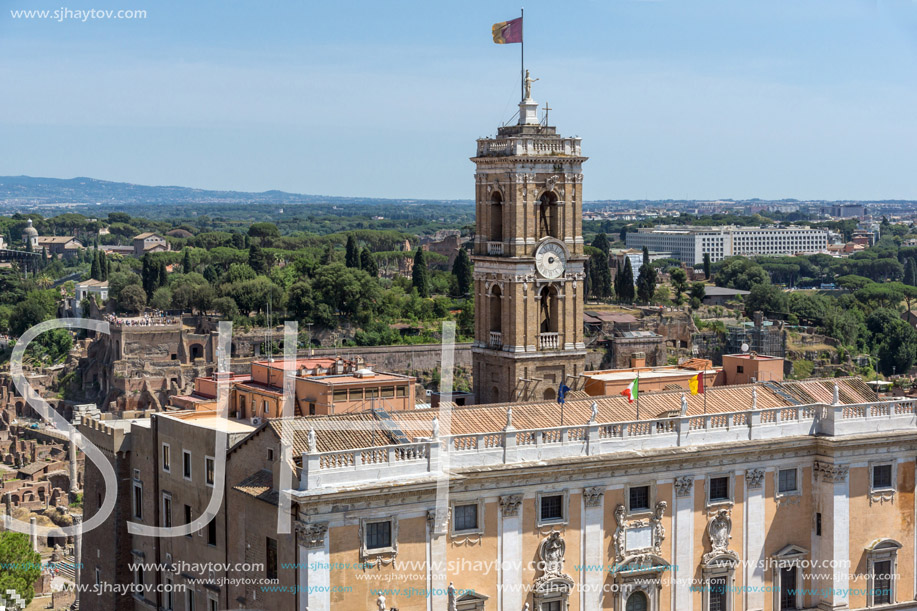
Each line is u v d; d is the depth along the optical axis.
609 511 112.38
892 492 125.56
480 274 135.88
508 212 131.25
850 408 123.00
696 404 122.75
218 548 113.00
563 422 115.19
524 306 131.38
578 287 134.38
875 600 125.50
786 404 125.69
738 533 118.88
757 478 119.50
